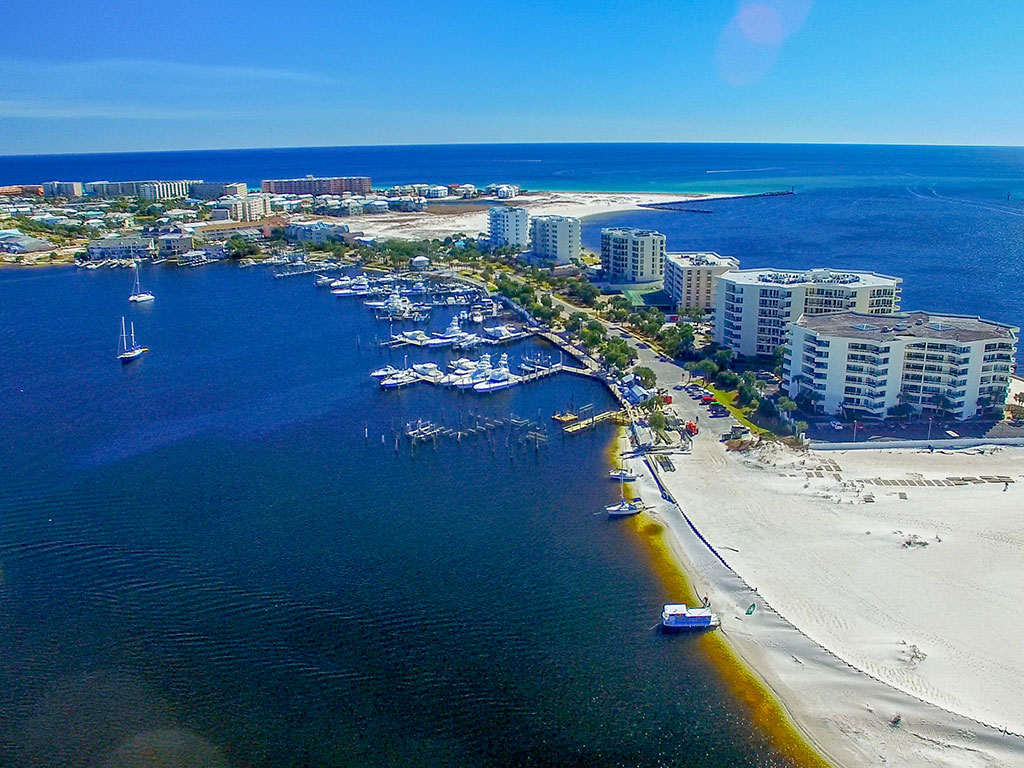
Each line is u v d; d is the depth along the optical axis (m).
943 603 124.44
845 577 132.12
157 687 112.38
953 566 133.88
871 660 112.94
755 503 158.25
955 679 108.62
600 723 104.44
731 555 140.50
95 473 184.00
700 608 125.56
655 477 171.62
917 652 113.75
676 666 114.44
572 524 156.00
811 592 128.62
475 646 119.62
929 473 167.62
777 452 180.12
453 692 110.31
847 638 117.62
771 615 123.38
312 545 150.00
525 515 160.38
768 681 110.69
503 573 139.00
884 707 104.62
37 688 112.44
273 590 135.12
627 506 159.88
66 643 122.06
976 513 150.38
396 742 102.00
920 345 193.62
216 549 149.12
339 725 104.94
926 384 196.25
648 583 135.12
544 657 116.94
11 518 162.38
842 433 189.38
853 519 150.12
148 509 165.75
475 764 98.62
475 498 168.38
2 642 122.31
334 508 165.00
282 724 105.31
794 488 163.12
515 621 125.31
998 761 95.69
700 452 183.38
